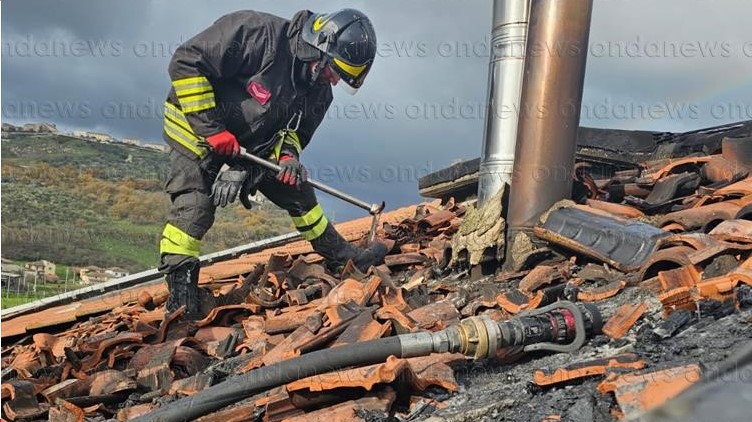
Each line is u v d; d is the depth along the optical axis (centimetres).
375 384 288
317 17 516
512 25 498
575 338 312
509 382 296
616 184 556
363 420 278
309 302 507
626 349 293
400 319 357
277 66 513
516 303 382
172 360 421
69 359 439
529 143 460
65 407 375
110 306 671
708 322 285
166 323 481
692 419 164
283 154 539
